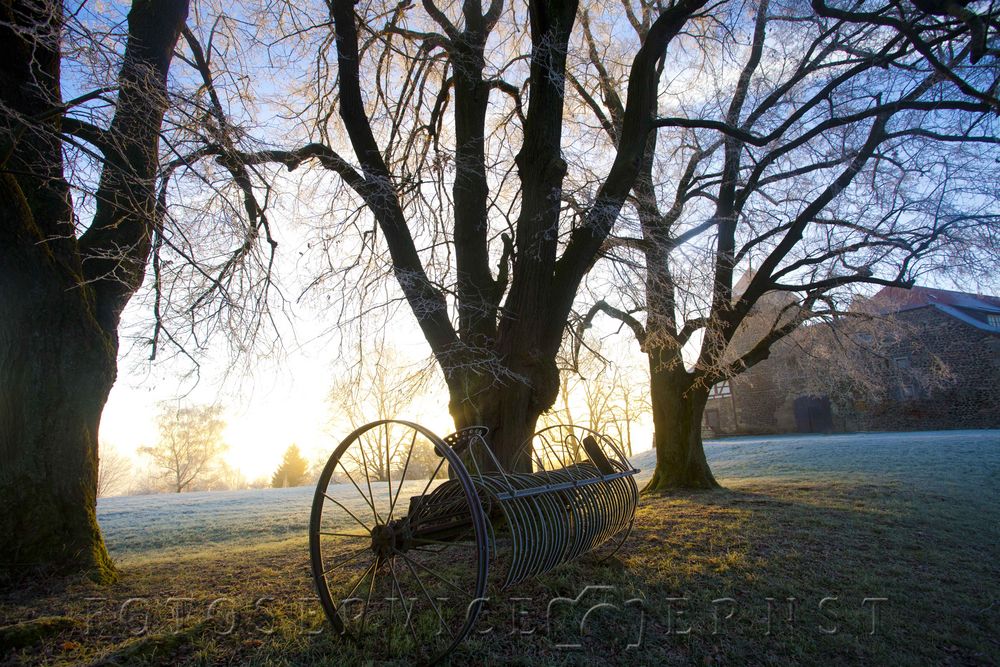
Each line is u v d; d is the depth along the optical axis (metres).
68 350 5.61
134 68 5.09
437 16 9.02
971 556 7.06
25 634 3.91
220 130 5.71
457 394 7.57
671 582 5.61
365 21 8.59
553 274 7.73
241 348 6.88
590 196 8.31
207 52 8.77
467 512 4.44
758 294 12.25
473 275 8.09
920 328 15.51
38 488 5.36
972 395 28.97
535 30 7.96
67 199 5.56
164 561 7.16
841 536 7.76
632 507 6.16
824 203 11.13
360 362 8.51
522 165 7.94
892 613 5.26
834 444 24.17
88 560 5.48
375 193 7.46
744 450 26.27
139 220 5.73
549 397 7.52
